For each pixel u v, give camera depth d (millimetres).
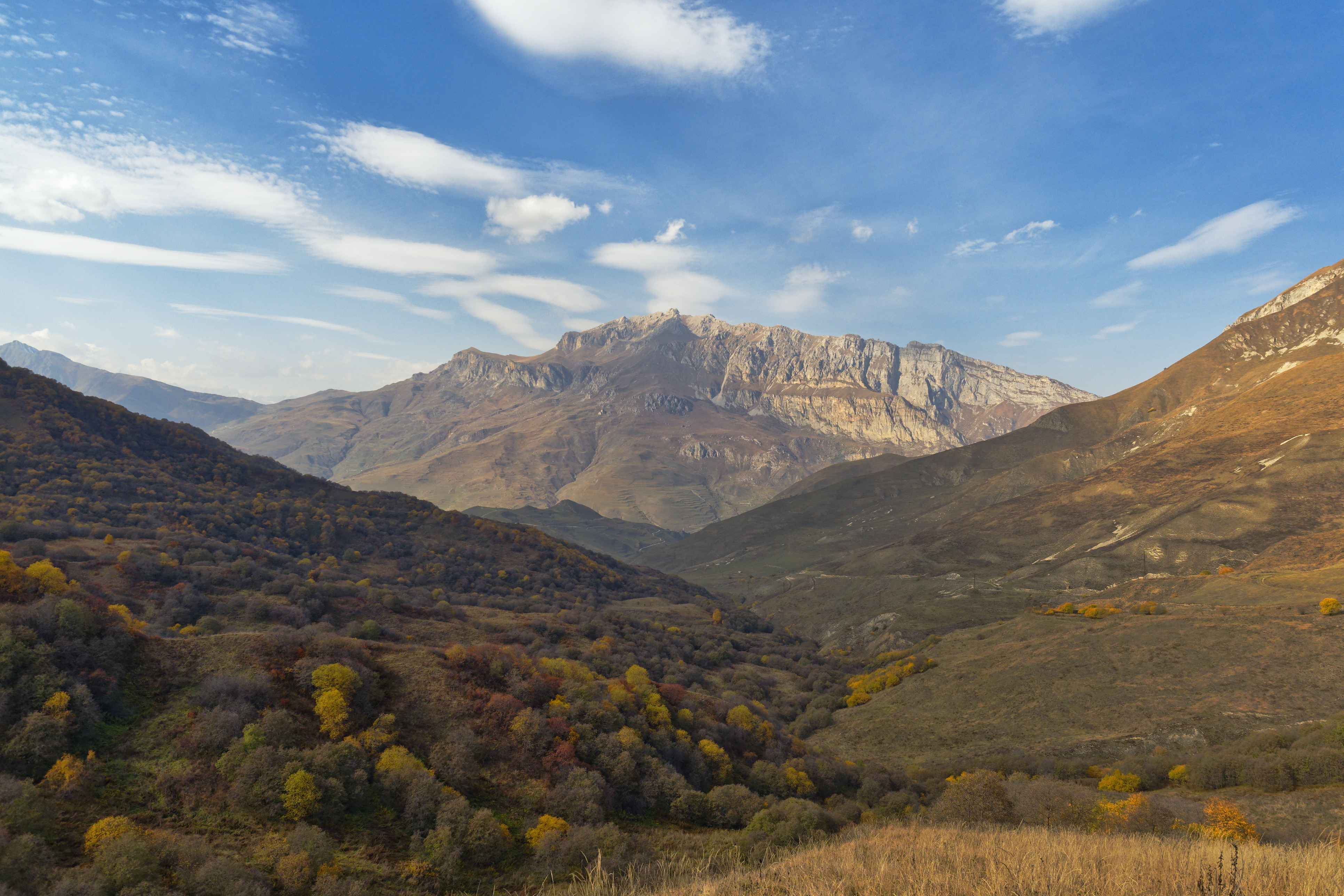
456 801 39156
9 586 47000
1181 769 56594
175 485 160375
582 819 42750
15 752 34562
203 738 39688
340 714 45250
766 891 13102
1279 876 9688
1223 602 116562
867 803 60406
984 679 99812
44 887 27047
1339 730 50281
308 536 160000
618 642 115812
